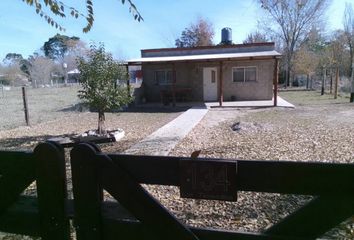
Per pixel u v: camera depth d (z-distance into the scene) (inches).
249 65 763.4
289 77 1337.4
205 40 1717.5
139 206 64.8
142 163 64.4
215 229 62.2
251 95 775.1
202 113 547.5
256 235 58.9
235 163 58.1
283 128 384.5
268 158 244.7
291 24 1330.0
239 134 353.4
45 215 72.5
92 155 66.7
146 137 346.6
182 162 61.4
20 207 76.6
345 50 1343.5
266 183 57.0
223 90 784.9
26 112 458.9
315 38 1382.9
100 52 347.9
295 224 56.4
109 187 66.6
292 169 55.0
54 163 69.3
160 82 800.3
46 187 71.0
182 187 61.9
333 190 52.9
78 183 68.5
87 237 69.8
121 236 67.3
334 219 53.8
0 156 73.6
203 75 785.6
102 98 341.7
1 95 1167.6
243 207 151.0
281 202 154.9
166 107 684.1
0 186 74.8
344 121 424.5
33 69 1929.1
